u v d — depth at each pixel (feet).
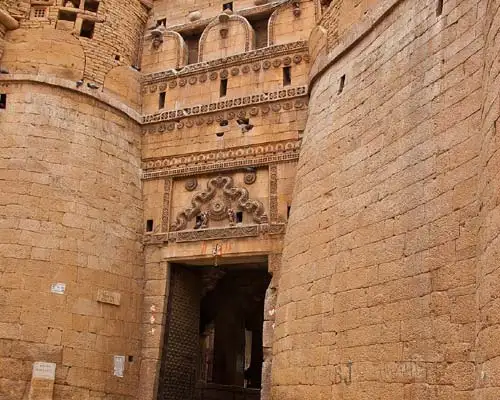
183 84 56.44
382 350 31.19
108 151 52.29
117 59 56.18
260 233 49.08
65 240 46.75
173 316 51.90
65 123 50.21
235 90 53.98
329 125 42.68
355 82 40.88
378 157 35.78
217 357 69.77
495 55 25.07
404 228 31.73
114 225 50.62
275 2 55.77
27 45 51.88
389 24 38.63
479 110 27.89
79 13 54.90
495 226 23.11
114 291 48.91
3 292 43.24
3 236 44.60
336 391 34.22
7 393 41.37
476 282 25.58
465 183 27.81
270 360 45.09
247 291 65.62
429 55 33.19
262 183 50.96
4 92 49.73
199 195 52.70
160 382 49.29
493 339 22.22
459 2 31.55
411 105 33.73
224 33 56.80
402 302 30.50
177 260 52.01
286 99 51.49
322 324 37.11
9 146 47.37
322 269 38.52
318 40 48.67
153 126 56.24
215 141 53.36
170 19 60.90
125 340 48.85
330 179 40.45
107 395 46.21
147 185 54.90
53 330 44.11
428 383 27.43
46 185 47.29
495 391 21.57
